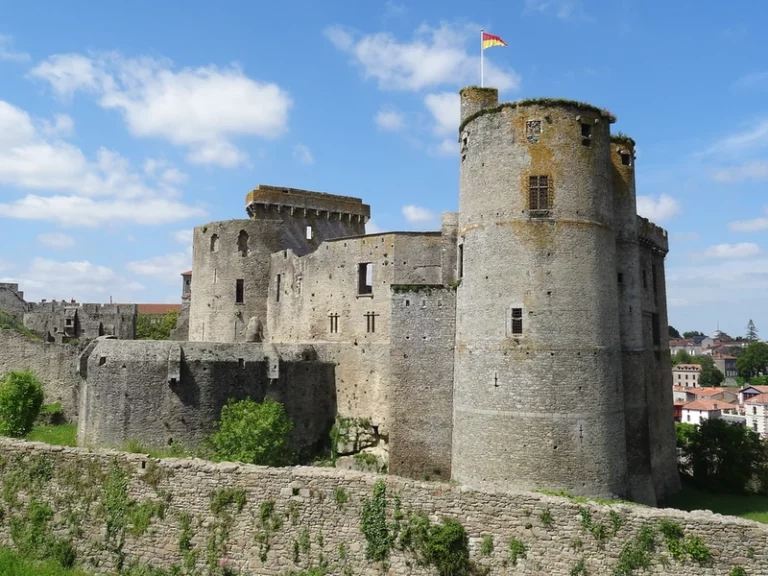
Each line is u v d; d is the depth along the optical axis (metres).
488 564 21.20
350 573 21.91
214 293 60.50
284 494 23.02
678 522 20.23
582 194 34.47
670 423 49.28
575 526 20.89
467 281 36.06
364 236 49.16
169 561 23.25
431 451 41.81
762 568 19.42
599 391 33.50
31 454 25.84
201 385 42.69
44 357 55.59
